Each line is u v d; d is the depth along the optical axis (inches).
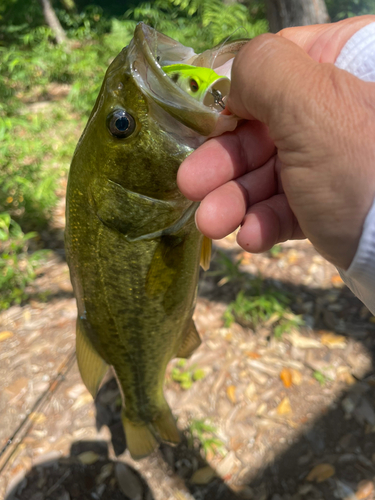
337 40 8.6
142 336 10.2
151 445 13.4
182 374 18.6
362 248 5.5
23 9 66.0
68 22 70.5
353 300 21.4
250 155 7.5
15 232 23.4
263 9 47.6
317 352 19.1
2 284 22.9
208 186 7.3
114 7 77.7
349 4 53.5
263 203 7.6
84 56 47.1
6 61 45.2
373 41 8.2
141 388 11.9
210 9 38.9
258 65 5.9
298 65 5.7
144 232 8.5
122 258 8.8
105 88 7.6
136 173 7.8
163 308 9.8
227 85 7.1
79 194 8.4
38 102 47.6
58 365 19.8
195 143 7.6
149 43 7.0
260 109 6.0
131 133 7.5
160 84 6.8
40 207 28.6
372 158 5.4
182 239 8.9
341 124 5.4
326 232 5.8
